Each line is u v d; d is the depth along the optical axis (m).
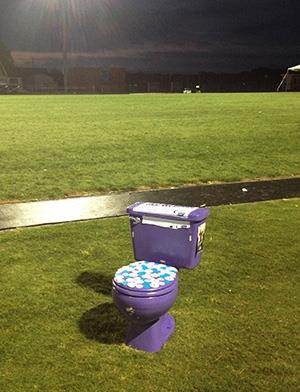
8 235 7.25
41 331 4.71
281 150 14.50
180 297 5.41
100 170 11.59
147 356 4.36
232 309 5.18
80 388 3.94
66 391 3.90
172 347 4.49
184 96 41.22
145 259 4.68
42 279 5.82
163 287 4.01
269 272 6.09
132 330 4.45
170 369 4.19
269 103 31.67
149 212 4.50
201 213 4.46
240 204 9.03
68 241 7.04
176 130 18.25
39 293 5.46
